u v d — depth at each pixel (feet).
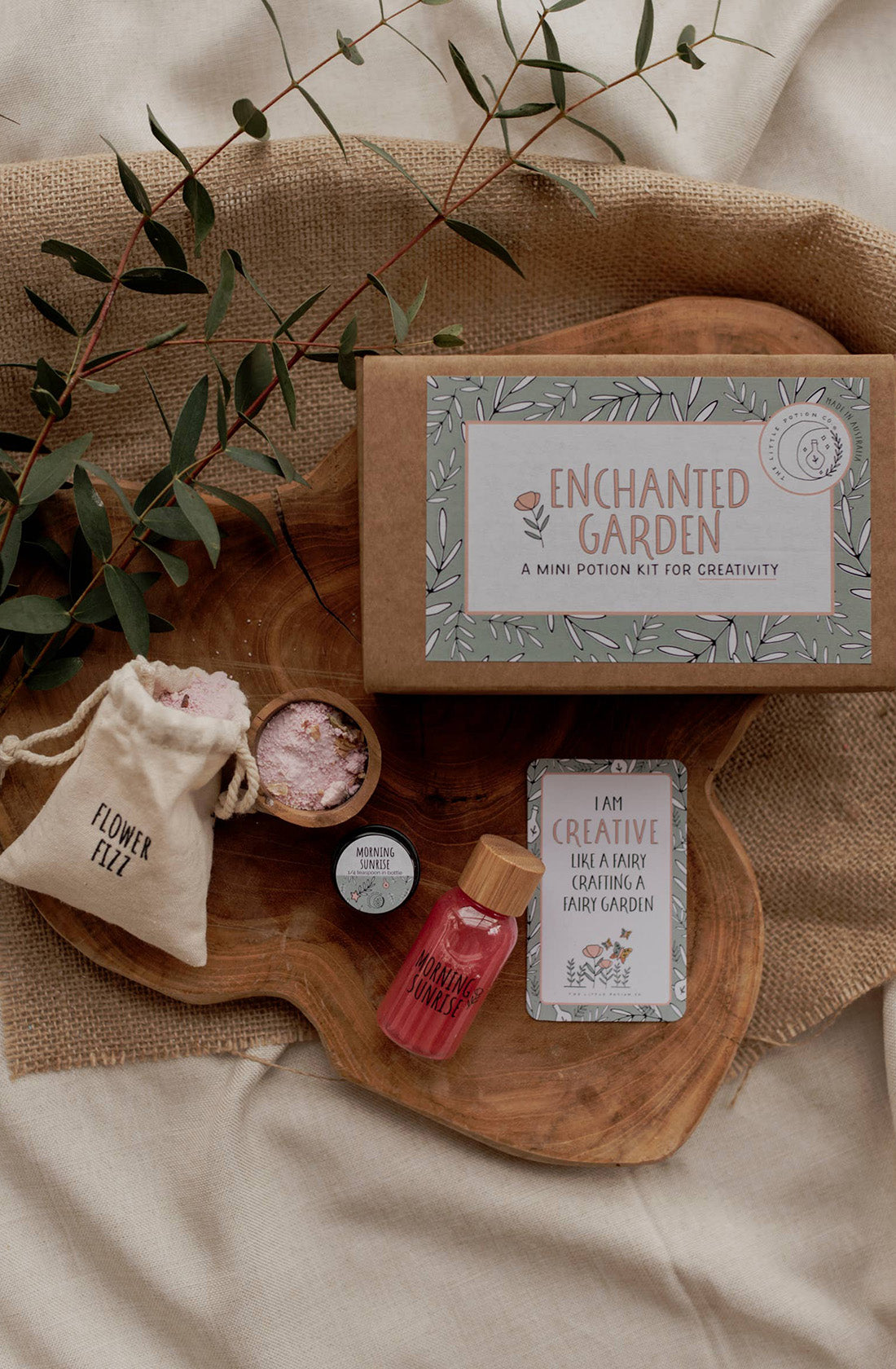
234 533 2.31
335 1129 2.39
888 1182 2.42
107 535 2.15
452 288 2.35
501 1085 2.32
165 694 2.25
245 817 2.31
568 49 2.40
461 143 2.38
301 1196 2.39
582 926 2.32
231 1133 2.37
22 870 2.22
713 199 2.30
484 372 2.13
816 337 2.32
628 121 2.41
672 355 2.13
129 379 2.33
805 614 2.14
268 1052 2.37
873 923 2.38
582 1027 2.33
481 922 2.22
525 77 2.42
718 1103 2.43
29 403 2.32
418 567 2.14
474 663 2.14
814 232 2.30
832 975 2.38
